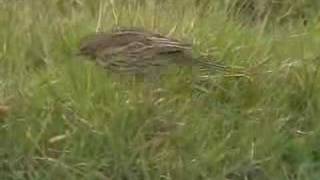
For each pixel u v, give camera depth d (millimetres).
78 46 8070
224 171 7215
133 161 7199
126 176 7145
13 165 7145
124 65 7523
